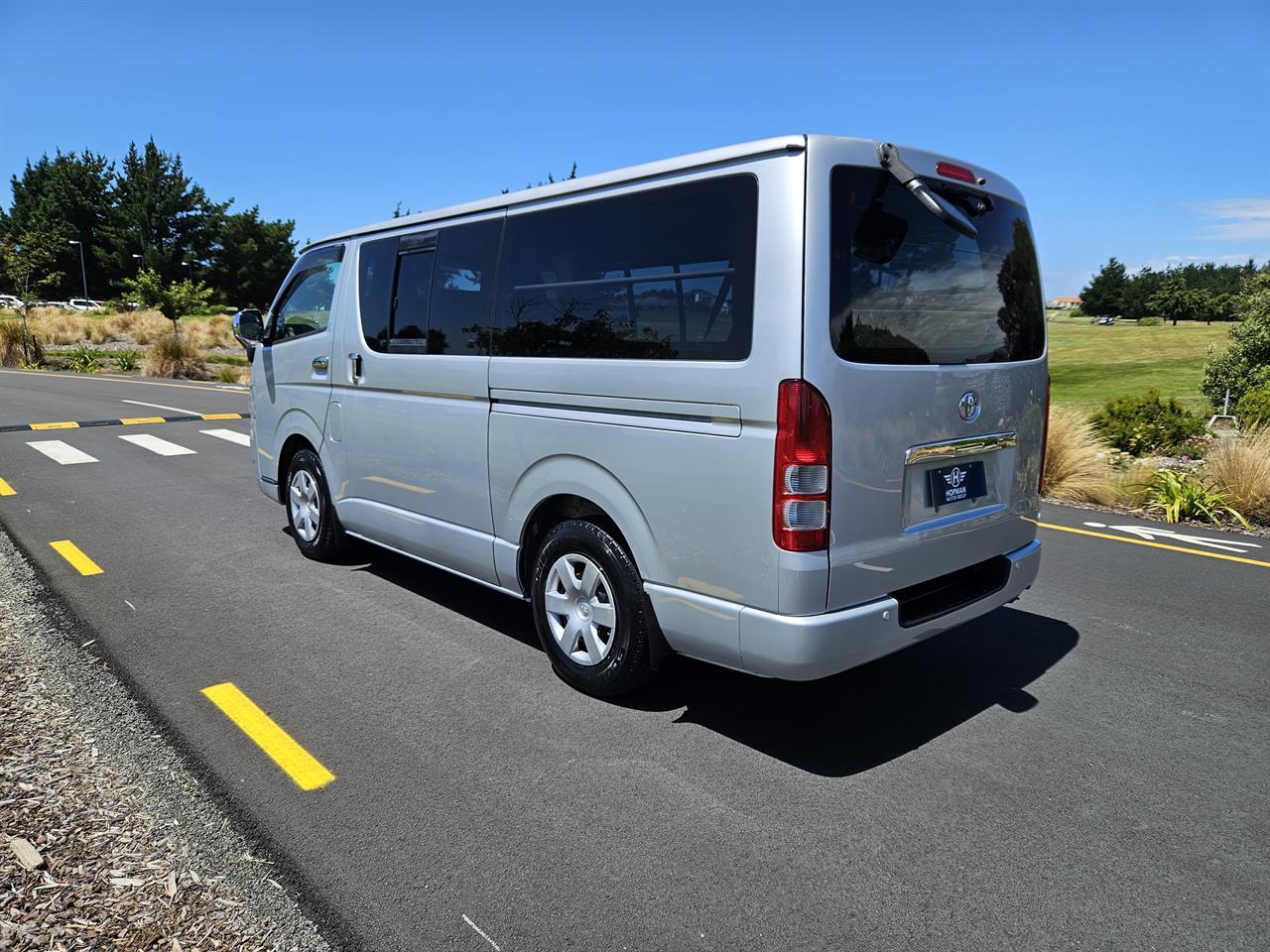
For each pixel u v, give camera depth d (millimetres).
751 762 3307
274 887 2508
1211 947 2344
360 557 5949
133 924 2320
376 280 4863
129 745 3307
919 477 3305
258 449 6293
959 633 4785
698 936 2354
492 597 5195
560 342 3703
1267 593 5543
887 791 3113
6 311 33344
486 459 4117
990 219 3643
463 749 3361
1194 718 3742
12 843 2648
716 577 3158
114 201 72875
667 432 3244
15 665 4016
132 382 20250
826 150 2934
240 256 71125
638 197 3361
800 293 2869
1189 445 14484
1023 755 3402
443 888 2529
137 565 5699
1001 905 2504
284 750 3314
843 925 2410
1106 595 5488
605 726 3570
